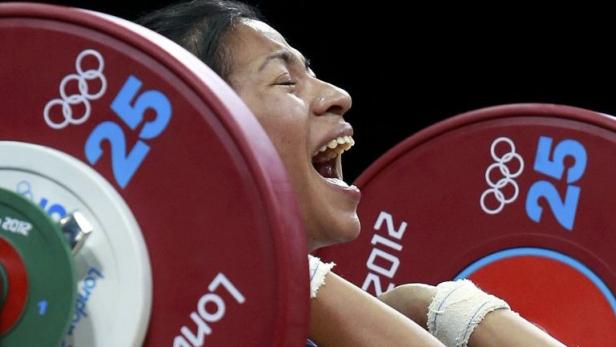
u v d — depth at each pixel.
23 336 3.00
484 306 4.78
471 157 5.78
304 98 4.54
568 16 8.92
